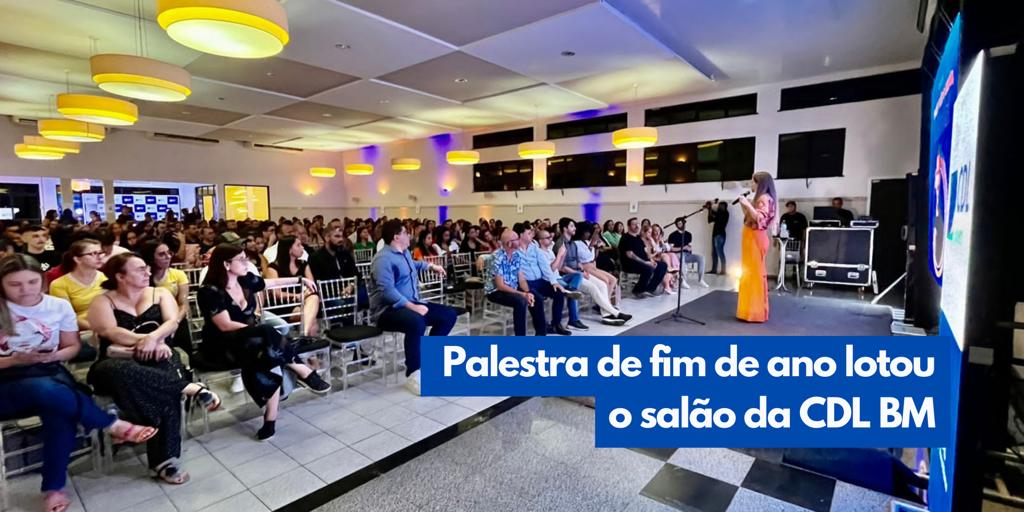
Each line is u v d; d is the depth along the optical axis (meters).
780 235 6.73
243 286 2.85
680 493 2.04
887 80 6.72
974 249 1.14
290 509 1.94
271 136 11.74
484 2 4.20
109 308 2.30
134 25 4.61
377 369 3.64
